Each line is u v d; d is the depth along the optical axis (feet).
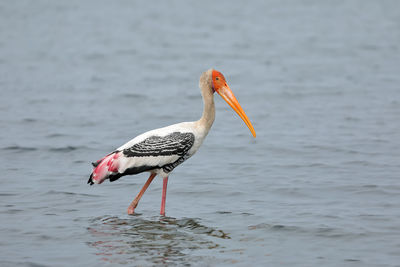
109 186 42.65
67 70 103.71
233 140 57.06
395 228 33.24
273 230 33.40
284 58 116.26
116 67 107.76
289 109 71.92
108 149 53.78
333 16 191.42
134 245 31.27
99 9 217.56
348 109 70.90
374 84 87.66
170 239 32.17
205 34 154.20
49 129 61.62
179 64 111.14
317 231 33.01
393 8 214.07
